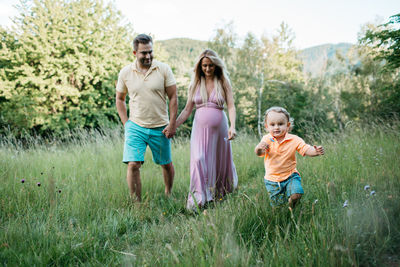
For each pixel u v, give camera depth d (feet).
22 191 11.55
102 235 8.80
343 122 55.47
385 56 32.09
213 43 54.29
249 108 54.90
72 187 12.84
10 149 22.59
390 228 7.38
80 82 53.31
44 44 50.98
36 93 49.47
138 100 11.69
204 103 12.27
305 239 6.95
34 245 7.61
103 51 53.93
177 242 7.44
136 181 11.64
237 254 6.02
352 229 6.82
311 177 12.73
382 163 13.80
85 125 51.44
